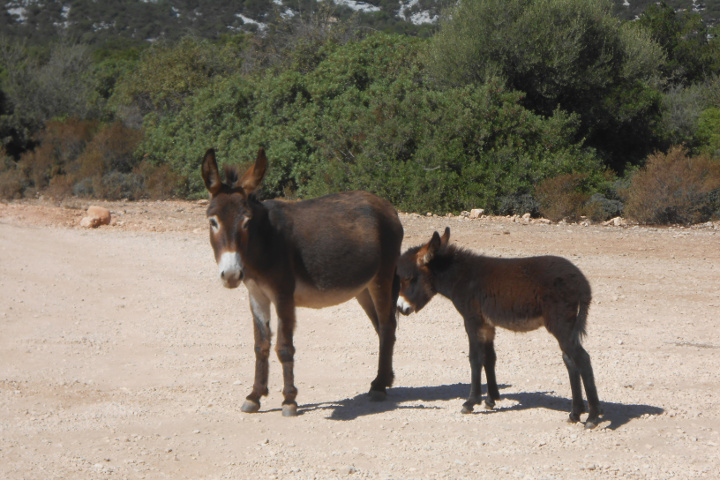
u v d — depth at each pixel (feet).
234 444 17.95
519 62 78.54
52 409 21.03
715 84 109.60
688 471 15.65
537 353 27.40
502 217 67.46
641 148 88.17
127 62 161.48
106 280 40.14
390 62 85.81
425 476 15.55
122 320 32.78
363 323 32.71
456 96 74.64
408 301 20.76
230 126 91.61
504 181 69.77
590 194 69.15
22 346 28.35
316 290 20.67
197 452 17.38
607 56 80.64
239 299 36.94
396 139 73.97
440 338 30.17
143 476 15.81
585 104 82.17
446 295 20.36
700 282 40.78
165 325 32.01
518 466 16.07
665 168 65.05
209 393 22.76
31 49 167.43
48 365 25.99
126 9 378.12
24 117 115.85
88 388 23.30
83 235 53.72
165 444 17.98
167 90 122.72
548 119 75.82
